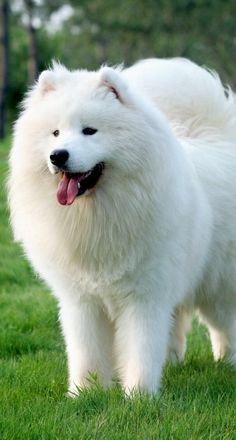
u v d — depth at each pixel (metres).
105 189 4.47
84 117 4.42
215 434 4.04
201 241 4.99
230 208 5.31
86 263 4.59
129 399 4.46
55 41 46.62
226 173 5.41
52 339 6.41
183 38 39.53
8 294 7.84
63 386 5.04
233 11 38.03
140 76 5.61
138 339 4.66
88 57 43.91
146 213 4.45
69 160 4.26
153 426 4.08
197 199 4.89
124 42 40.72
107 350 4.96
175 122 5.68
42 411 4.34
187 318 5.87
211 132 5.72
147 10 37.88
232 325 5.68
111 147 4.41
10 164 4.74
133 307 4.66
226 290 5.51
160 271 4.59
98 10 38.25
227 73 41.22
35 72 36.06
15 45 46.19
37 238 4.65
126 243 4.50
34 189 4.57
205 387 4.92
